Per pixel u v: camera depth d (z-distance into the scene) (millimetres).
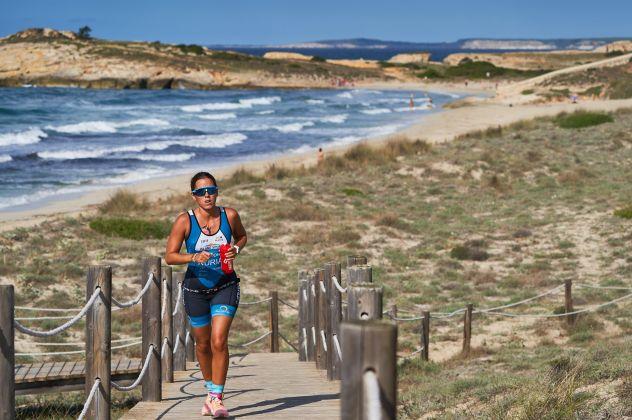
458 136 52656
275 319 15383
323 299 9922
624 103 76562
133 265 22188
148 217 29125
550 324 17156
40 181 40031
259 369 10969
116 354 15102
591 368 9594
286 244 26109
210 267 6742
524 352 14305
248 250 25031
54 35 149250
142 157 49594
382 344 2971
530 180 37781
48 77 128000
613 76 100125
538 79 107562
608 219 28844
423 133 61594
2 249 22922
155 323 7996
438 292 20797
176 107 91500
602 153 43750
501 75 168875
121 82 129000
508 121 68250
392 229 28422
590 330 16094
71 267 21406
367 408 2918
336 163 41125
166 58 139500
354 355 2998
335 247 25828
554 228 28438
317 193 34156
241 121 78438
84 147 53656
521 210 31859
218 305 6816
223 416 6973
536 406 7926
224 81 139375
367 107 101562
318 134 65562
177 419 7023
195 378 10000
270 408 7398
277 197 33156
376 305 5270
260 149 55469
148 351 7938
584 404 7879
